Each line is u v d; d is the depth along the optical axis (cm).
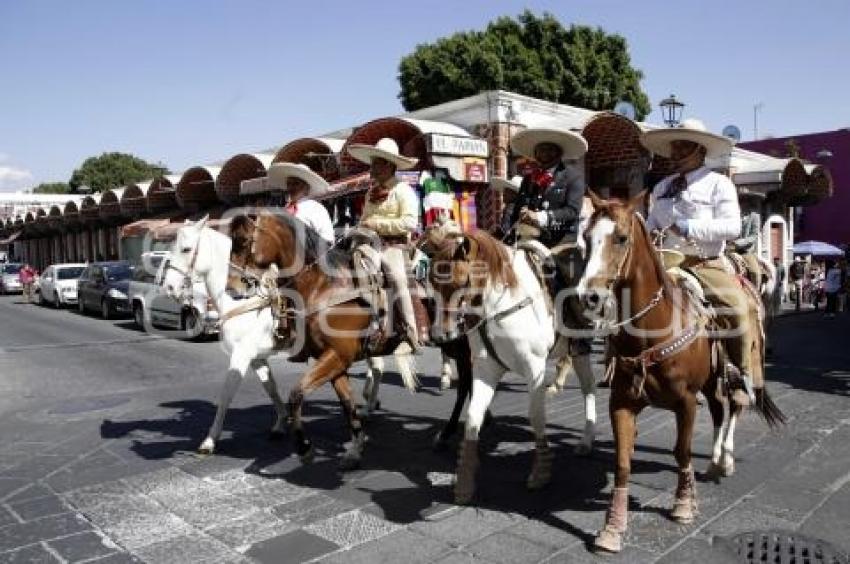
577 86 2964
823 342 1274
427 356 1156
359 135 1482
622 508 407
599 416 727
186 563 408
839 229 2625
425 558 404
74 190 5869
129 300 1833
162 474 569
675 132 483
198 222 644
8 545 438
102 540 443
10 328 1762
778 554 397
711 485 506
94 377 1048
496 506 479
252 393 898
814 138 2666
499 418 723
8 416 807
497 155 1468
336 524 457
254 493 520
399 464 581
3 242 4712
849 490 493
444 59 3020
